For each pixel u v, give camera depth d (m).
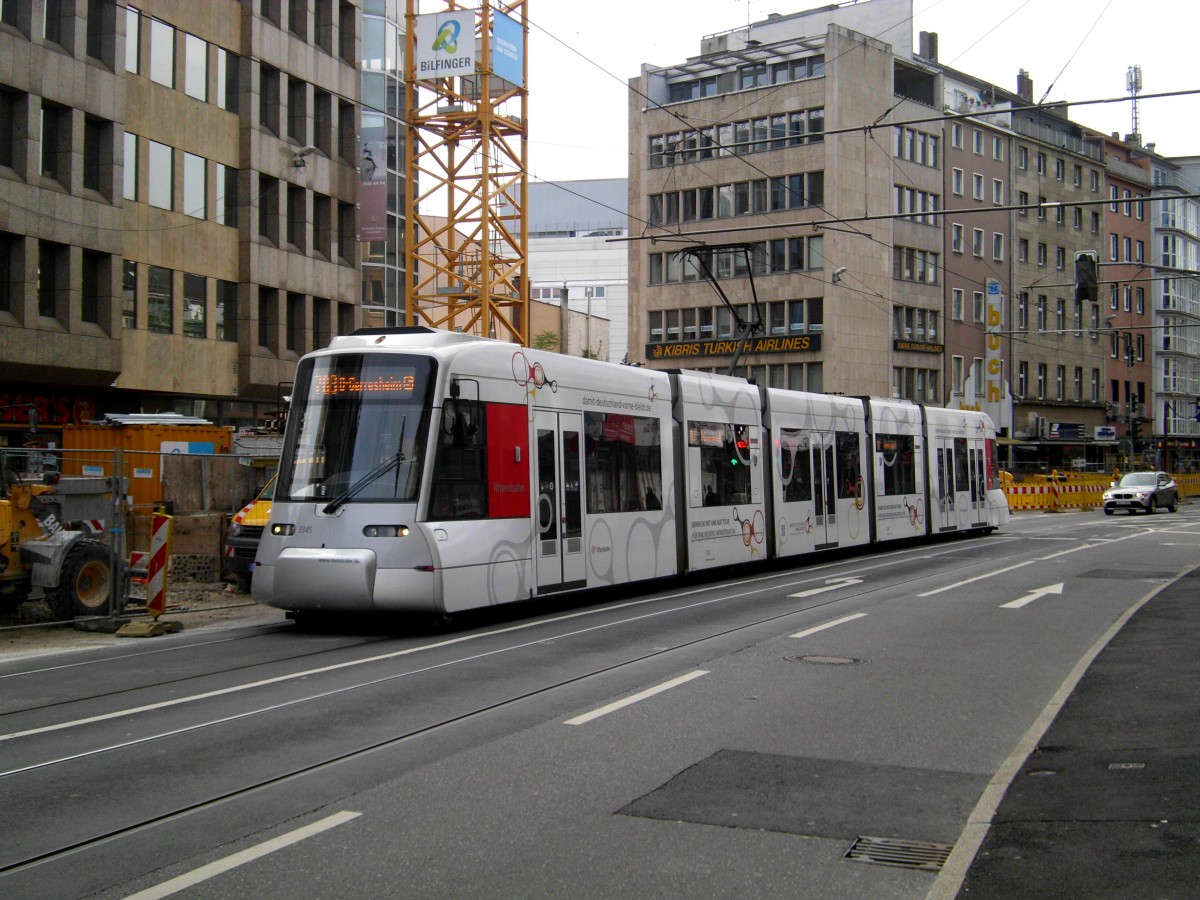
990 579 20.94
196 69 36.94
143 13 34.81
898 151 66.50
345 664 11.94
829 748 8.24
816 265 62.75
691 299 66.94
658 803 6.85
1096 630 14.27
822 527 24.95
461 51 47.97
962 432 33.19
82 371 32.25
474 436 14.62
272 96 40.00
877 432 28.05
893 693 10.24
